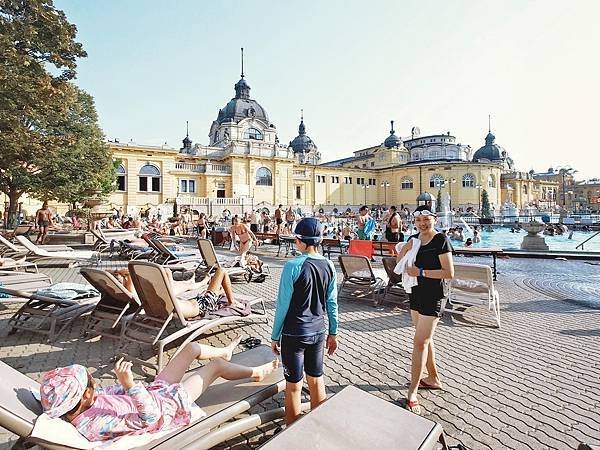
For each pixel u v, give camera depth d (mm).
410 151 72562
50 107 14250
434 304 3346
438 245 3346
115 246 15148
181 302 4590
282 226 22359
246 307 5320
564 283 9258
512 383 3867
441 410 3336
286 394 2670
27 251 10508
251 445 2811
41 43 14086
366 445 1825
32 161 16672
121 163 40688
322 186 62250
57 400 2000
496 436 2938
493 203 62031
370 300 7328
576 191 103438
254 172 50844
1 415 1811
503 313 6539
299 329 2617
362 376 4043
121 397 2254
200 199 43062
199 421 2395
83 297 5668
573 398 3555
